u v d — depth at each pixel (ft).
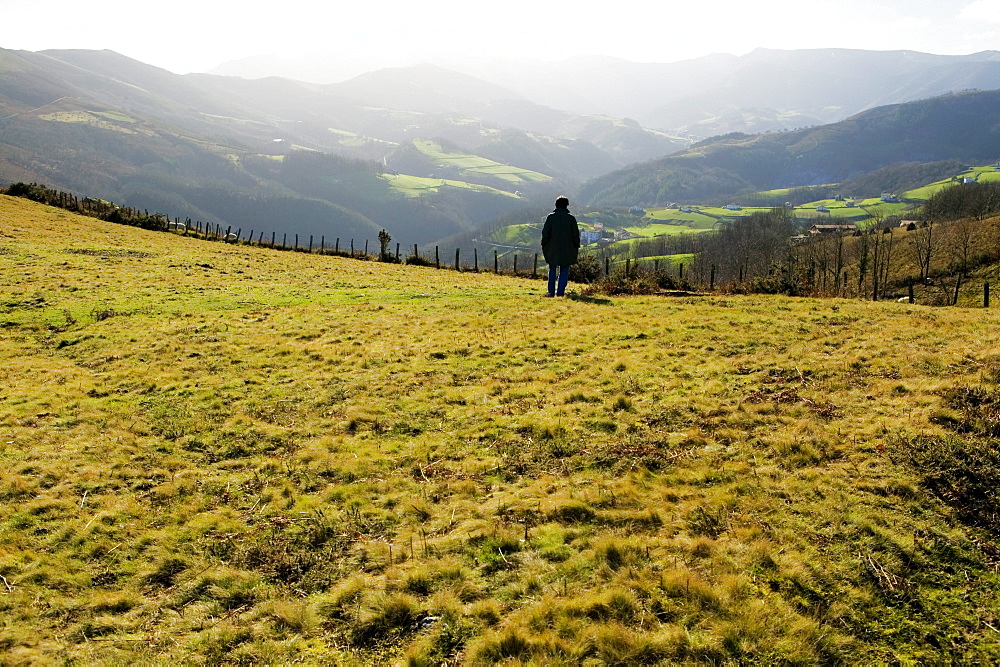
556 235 57.11
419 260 122.11
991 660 12.18
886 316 40.52
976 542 15.74
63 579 16.99
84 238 106.83
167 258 91.50
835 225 371.35
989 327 34.12
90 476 23.36
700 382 28.48
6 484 22.84
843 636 12.83
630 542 16.12
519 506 18.72
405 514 19.20
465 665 12.47
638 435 23.31
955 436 19.88
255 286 71.31
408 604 14.49
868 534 15.99
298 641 13.79
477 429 25.36
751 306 47.34
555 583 14.88
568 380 30.42
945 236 194.59
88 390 33.94
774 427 22.84
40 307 55.88
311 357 38.63
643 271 78.74
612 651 12.42
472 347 38.37
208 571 16.88
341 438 25.72
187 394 32.60
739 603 13.64
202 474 23.27
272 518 19.61
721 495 18.35
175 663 13.37
